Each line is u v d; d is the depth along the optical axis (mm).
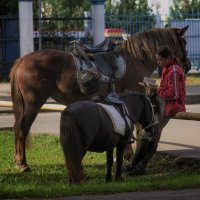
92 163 13141
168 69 11312
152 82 11195
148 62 13055
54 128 18219
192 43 34594
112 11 36562
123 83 12703
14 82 12469
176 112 11273
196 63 34688
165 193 8586
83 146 9516
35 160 13492
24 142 12305
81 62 12375
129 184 9422
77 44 12492
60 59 12391
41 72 12305
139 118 10547
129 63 12820
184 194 8484
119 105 10047
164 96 11281
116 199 8141
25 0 28562
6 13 32531
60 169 12523
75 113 9398
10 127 18234
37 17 31609
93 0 30000
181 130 17234
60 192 8695
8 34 30625
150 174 11750
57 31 32000
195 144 14836
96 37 30094
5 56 30609
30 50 28781
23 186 9820
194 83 29422
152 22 33531
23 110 12391
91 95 12375
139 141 11391
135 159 11516
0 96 24469
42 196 8477
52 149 14641
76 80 12305
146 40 12977
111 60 12523
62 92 12461
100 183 9789
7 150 14578
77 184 9414
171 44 13031
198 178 9922
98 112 9602
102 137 9664
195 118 11016
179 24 34312
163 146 14547
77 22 32281
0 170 12406
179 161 12883
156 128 10984
